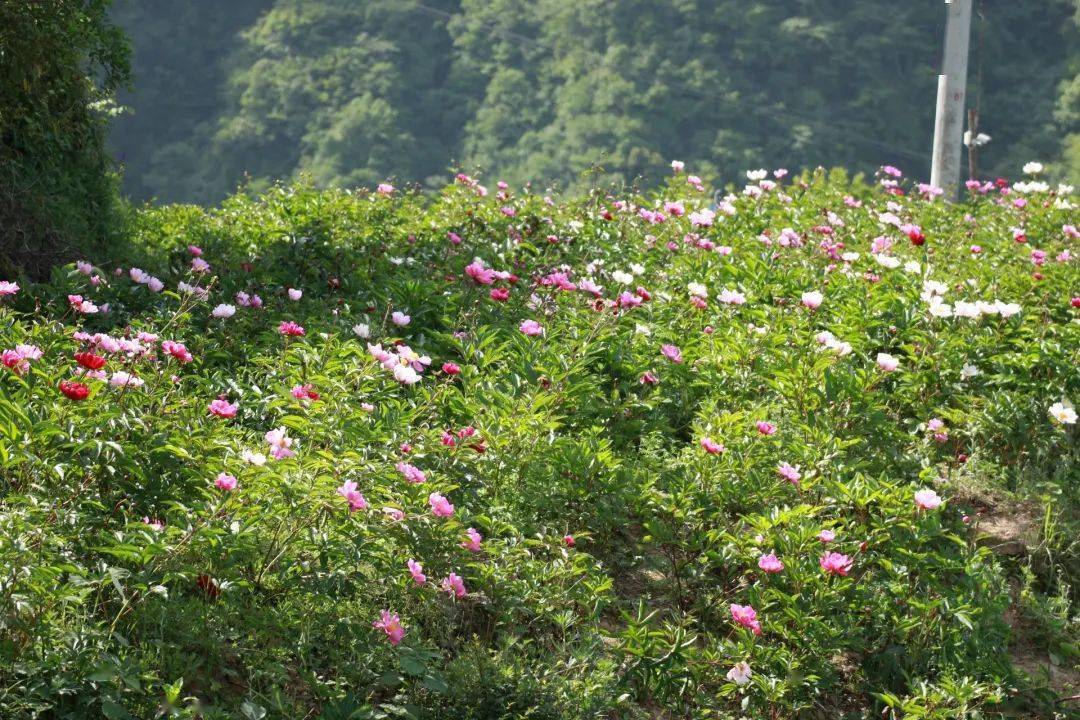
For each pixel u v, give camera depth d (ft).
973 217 44.27
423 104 247.29
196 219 39.14
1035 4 207.00
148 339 21.11
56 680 14.62
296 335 23.97
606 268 35.40
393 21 256.93
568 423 25.23
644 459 24.53
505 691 17.38
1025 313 31.12
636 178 44.60
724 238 38.78
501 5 248.11
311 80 249.34
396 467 18.66
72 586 15.64
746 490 22.90
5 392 19.52
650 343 28.84
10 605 14.96
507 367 26.40
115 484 18.70
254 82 252.21
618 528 23.17
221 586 16.93
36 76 31.37
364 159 236.02
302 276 33.40
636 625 19.40
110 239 33.94
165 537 16.70
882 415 25.68
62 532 17.10
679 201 43.47
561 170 216.33
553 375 25.18
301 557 18.38
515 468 22.21
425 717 16.92
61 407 18.49
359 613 18.13
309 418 20.72
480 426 22.52
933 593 21.61
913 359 28.32
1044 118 197.36
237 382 24.59
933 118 203.82
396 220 39.55
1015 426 26.89
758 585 21.06
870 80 205.87
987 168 198.49
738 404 26.81
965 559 22.12
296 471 18.30
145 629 16.33
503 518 21.07
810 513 21.93
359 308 30.14
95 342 20.39
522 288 31.94
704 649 20.31
